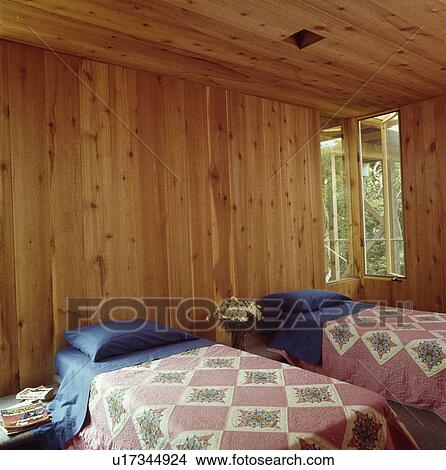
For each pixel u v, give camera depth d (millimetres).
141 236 3074
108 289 2914
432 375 2537
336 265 4484
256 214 3742
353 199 4613
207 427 1663
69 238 2754
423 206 4086
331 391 1957
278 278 3879
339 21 2375
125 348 2535
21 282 2570
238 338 3068
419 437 2326
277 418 1706
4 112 2529
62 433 2158
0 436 2072
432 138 3988
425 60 2979
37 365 2619
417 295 4152
